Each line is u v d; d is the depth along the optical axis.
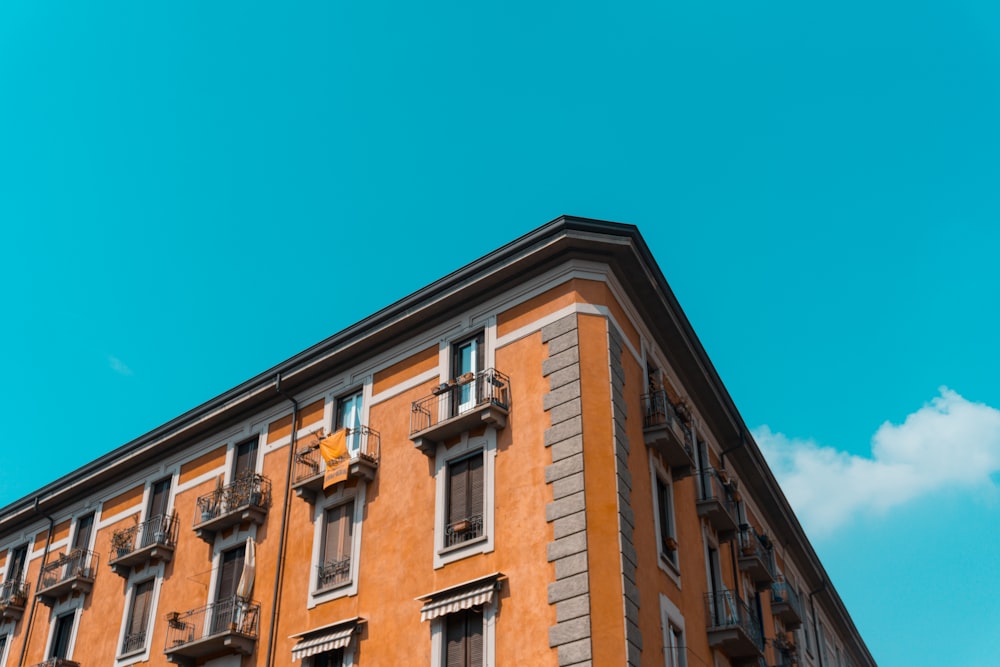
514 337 24.55
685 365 28.55
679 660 22.38
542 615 20.45
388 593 23.50
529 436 22.86
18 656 33.00
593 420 22.23
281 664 24.72
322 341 28.91
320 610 24.75
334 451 26.16
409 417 25.86
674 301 26.88
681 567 24.22
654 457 24.42
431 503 23.91
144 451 32.81
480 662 21.02
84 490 35.28
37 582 34.69
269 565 26.89
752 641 25.11
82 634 31.20
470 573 22.09
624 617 19.84
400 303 27.19
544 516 21.56
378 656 22.78
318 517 26.39
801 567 42.19
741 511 33.09
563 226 24.28
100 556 32.75
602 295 24.03
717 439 31.64
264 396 29.97
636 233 24.58
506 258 25.23
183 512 30.67
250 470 29.47
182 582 28.97
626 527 21.22
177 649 26.41
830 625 47.25
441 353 25.98
